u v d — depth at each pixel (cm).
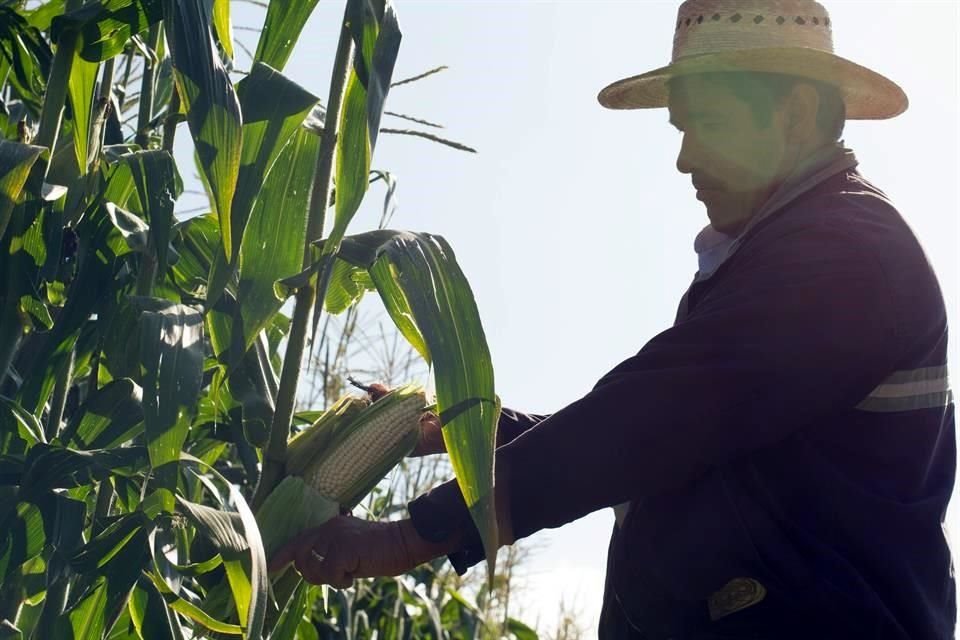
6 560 260
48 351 280
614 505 233
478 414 207
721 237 248
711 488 214
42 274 273
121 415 273
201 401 318
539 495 204
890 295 210
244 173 236
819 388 205
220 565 252
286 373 236
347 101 233
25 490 247
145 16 265
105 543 237
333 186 298
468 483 203
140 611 240
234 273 294
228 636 245
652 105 298
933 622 212
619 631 233
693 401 203
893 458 214
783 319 206
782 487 211
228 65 333
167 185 271
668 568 217
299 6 258
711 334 207
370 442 235
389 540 216
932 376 219
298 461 235
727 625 213
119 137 328
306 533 222
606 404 205
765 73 234
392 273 230
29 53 298
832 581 206
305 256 243
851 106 276
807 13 244
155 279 286
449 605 625
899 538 210
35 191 267
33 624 299
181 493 270
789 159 233
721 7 243
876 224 217
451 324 214
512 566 688
